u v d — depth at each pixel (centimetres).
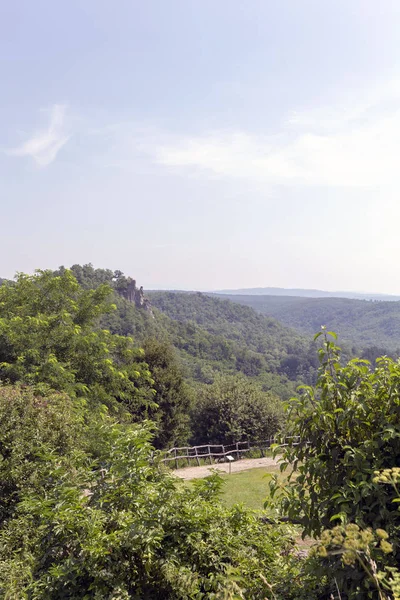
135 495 468
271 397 2797
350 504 361
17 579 446
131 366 2180
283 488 411
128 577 427
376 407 393
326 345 417
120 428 556
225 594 352
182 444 2777
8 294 2039
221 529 459
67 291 2106
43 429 758
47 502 468
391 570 269
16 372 1578
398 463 370
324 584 377
